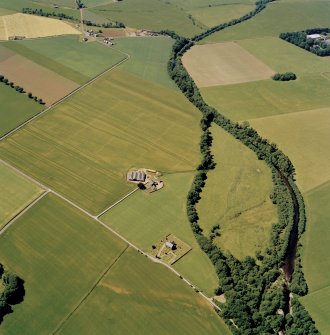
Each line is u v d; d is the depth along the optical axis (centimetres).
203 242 17800
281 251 17912
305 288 16612
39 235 17738
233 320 15388
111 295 15875
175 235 18288
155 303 15762
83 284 16150
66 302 15562
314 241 18675
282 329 15425
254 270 17112
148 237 18100
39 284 16025
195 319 15400
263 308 15912
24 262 16700
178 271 16888
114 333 14800
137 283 16338
